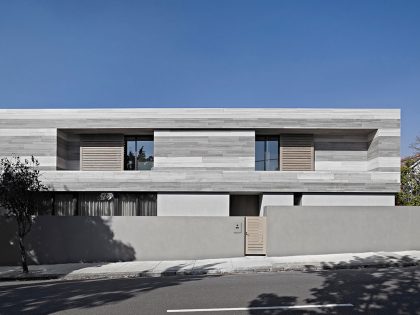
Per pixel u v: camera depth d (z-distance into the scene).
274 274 11.51
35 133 18.52
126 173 18.06
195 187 17.92
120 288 9.59
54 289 9.76
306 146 19.39
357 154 19.58
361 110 18.41
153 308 7.35
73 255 15.06
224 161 18.38
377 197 18.16
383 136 18.27
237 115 18.41
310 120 18.36
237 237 15.16
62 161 19.17
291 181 17.95
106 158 19.58
